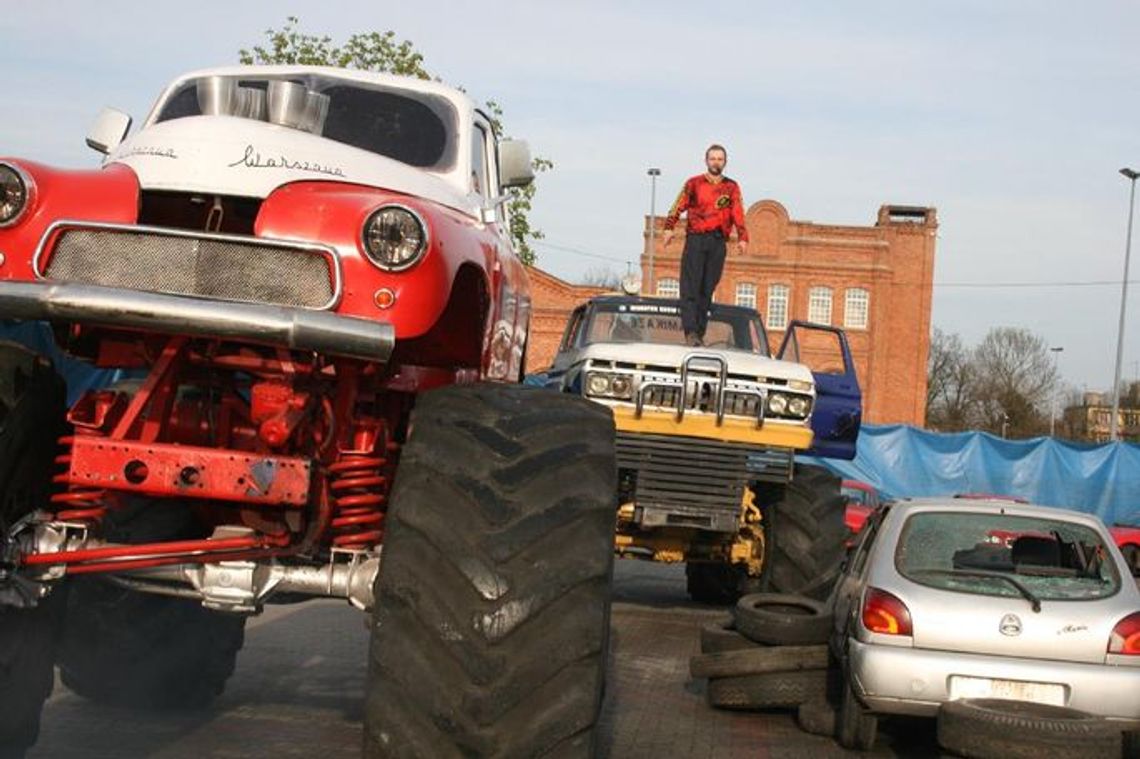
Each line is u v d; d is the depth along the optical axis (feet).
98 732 23.08
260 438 16.44
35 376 16.48
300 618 39.45
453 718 13.84
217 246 15.30
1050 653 26.14
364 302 15.37
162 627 22.63
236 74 21.84
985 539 28.22
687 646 40.47
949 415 311.27
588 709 14.06
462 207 19.52
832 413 44.04
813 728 29.22
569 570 14.21
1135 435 321.32
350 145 19.94
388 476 19.30
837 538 40.01
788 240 214.07
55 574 15.92
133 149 16.70
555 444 15.02
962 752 24.29
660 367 40.01
